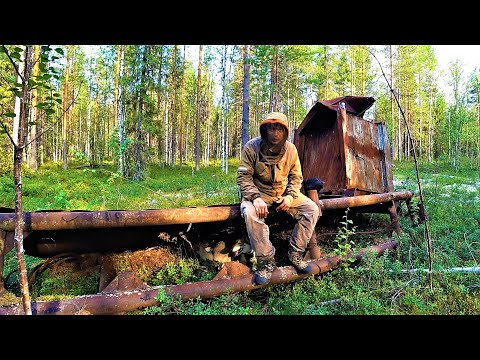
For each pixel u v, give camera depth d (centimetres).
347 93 3828
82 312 290
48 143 3897
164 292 323
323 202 470
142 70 1945
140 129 1877
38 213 304
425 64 3666
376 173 779
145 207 934
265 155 373
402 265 473
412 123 3734
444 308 354
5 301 288
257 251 364
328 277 411
